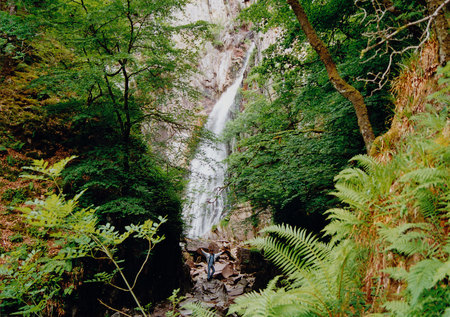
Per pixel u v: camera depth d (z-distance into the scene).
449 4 2.55
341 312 1.88
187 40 8.23
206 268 14.51
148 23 7.52
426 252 1.66
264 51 8.37
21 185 6.61
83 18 6.90
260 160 8.12
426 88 2.70
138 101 8.72
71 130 8.61
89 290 5.62
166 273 9.82
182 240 14.10
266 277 9.92
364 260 2.21
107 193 7.22
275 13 7.84
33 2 7.61
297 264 2.26
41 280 3.76
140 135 10.12
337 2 6.38
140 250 7.93
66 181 6.57
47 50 10.83
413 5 4.47
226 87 34.91
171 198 9.62
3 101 8.26
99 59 6.43
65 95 8.77
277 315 1.79
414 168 2.19
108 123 8.09
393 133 2.97
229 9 39.03
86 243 2.56
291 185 6.79
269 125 9.55
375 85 5.73
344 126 6.66
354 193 2.45
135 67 7.55
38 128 8.09
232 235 18.39
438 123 2.13
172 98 8.80
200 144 9.26
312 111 7.62
